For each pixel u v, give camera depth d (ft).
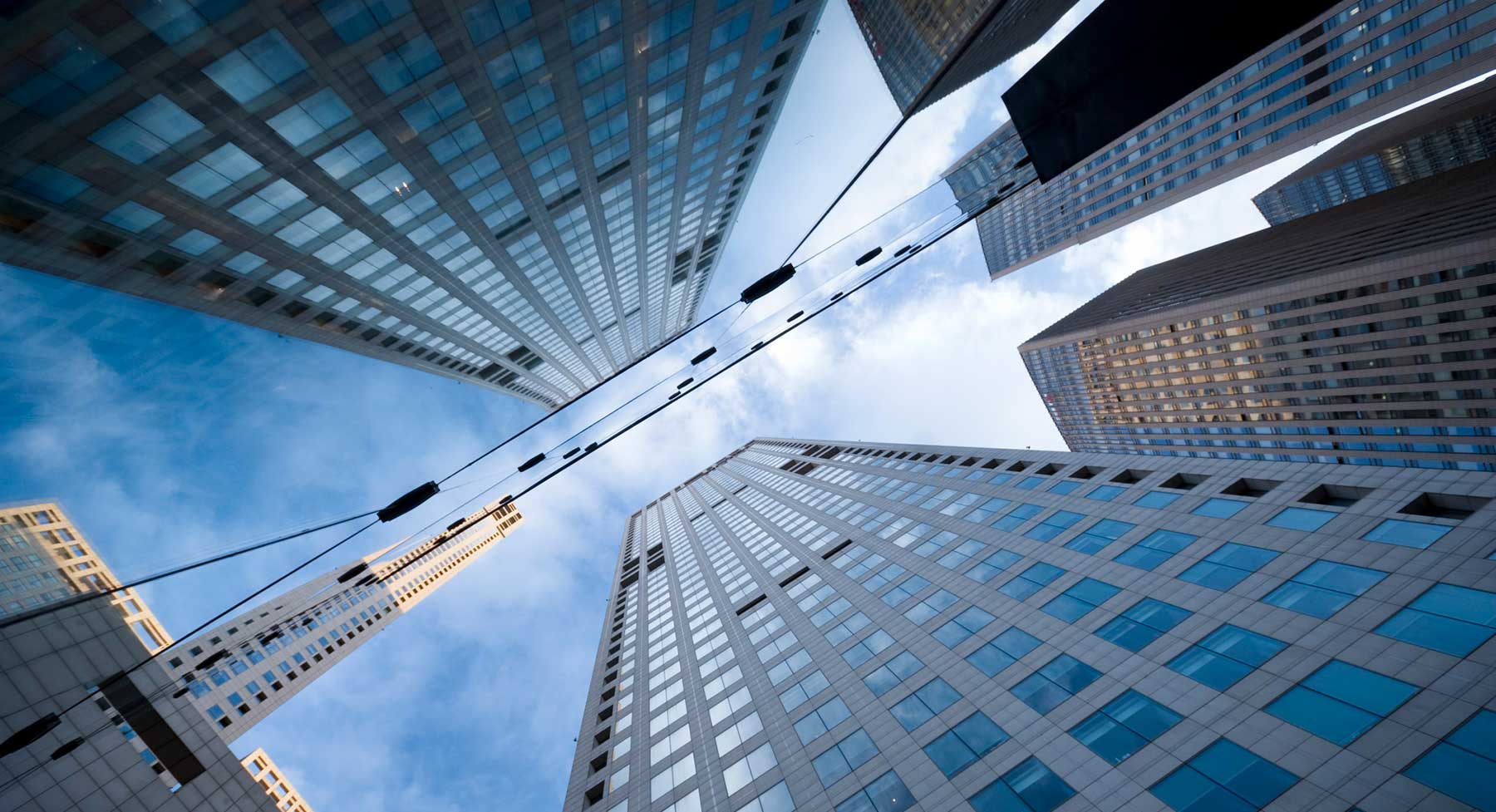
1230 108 297.74
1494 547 71.15
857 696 107.14
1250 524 95.30
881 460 250.16
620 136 113.39
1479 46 204.33
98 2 46.42
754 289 75.72
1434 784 54.34
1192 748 68.28
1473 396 246.47
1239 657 75.41
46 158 57.31
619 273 194.18
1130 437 451.12
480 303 159.12
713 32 98.22
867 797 85.66
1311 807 57.31
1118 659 85.20
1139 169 370.12
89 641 70.13
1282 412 330.34
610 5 78.48
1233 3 45.68
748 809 95.20
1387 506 84.99
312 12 58.08
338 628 355.56
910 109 87.30
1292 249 354.74
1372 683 64.39
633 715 150.30
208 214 76.89
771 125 152.35
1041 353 489.26
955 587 124.26
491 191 108.99
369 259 109.70
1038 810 71.51
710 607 194.70
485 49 74.95
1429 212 296.10
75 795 62.54
